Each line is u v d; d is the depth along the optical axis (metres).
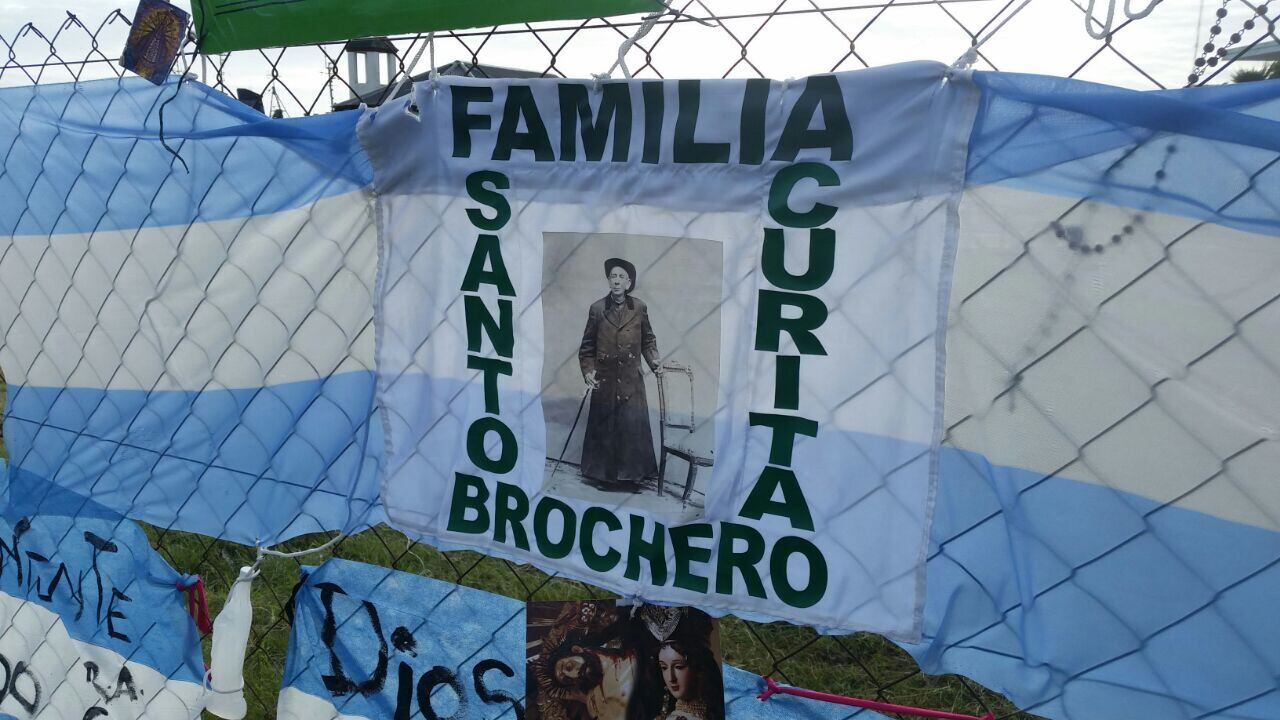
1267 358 0.99
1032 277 1.09
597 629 1.45
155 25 1.68
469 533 1.49
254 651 2.66
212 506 1.79
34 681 2.12
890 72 1.13
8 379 2.05
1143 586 1.08
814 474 1.23
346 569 1.66
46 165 1.89
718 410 1.27
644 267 1.30
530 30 1.38
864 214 1.17
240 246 1.68
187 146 1.71
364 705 1.67
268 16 1.55
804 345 1.21
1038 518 1.12
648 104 1.26
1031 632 1.15
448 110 1.41
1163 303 1.03
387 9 1.45
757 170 1.21
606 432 1.35
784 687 1.34
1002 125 1.09
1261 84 0.97
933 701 2.38
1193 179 1.00
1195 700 1.06
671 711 1.41
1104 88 1.03
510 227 1.39
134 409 1.86
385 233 1.51
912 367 1.15
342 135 1.52
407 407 1.52
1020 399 1.11
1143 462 1.06
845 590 1.23
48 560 2.04
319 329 1.63
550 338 1.38
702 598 1.32
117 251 1.82
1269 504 1.00
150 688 1.93
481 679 1.56
